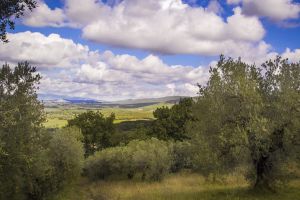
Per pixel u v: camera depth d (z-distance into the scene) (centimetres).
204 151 2103
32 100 1658
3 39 1088
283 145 2016
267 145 1995
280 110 1989
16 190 1905
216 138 2089
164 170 3784
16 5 1091
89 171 4594
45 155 2025
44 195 2447
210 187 2698
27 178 1919
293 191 2139
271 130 1953
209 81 2198
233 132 2023
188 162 4191
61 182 2838
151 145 4075
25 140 1636
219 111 2105
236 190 2294
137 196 2523
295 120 1941
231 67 2159
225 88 2150
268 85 2161
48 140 1981
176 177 3697
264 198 1958
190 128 2303
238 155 2014
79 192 3409
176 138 5953
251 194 2095
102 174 4528
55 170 2714
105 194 3028
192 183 3111
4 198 1939
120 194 2861
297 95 1978
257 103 2036
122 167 4278
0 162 1550
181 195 2306
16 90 1556
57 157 2820
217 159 2084
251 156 2055
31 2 1102
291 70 2075
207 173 2256
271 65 2153
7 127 1533
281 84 2075
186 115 5931
